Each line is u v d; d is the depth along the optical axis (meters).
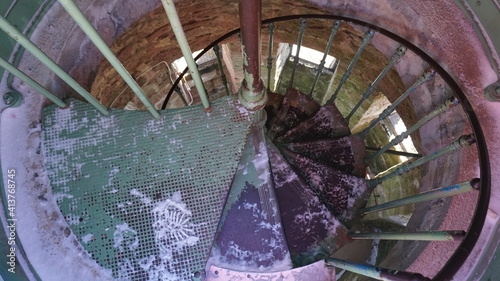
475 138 1.82
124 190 2.19
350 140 3.60
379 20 2.99
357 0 3.03
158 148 2.25
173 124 2.28
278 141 3.76
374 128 6.54
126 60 3.75
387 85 3.86
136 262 2.09
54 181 2.20
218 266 2.12
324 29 4.02
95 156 2.23
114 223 2.14
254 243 2.19
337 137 3.66
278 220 2.22
